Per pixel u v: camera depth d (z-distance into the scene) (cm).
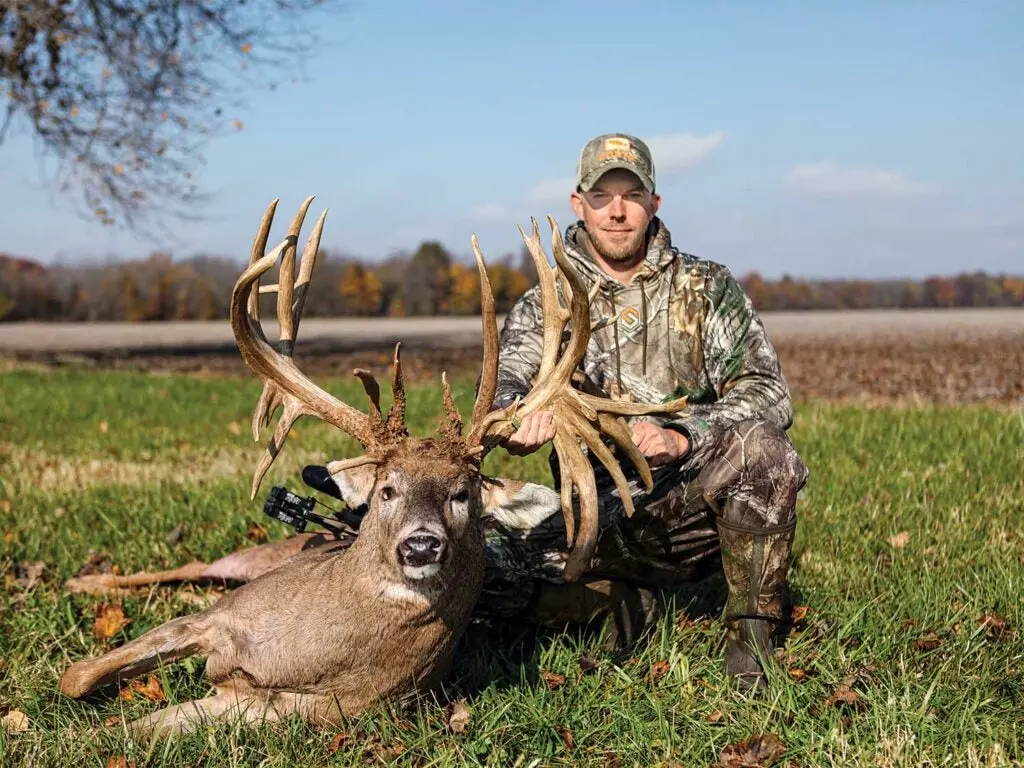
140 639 423
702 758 377
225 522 669
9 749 383
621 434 405
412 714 415
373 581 388
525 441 410
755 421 435
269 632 406
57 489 823
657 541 454
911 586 531
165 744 383
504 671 452
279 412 1416
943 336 3525
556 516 453
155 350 3309
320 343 3566
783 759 372
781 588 439
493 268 5944
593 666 445
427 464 383
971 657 453
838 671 441
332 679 399
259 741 387
